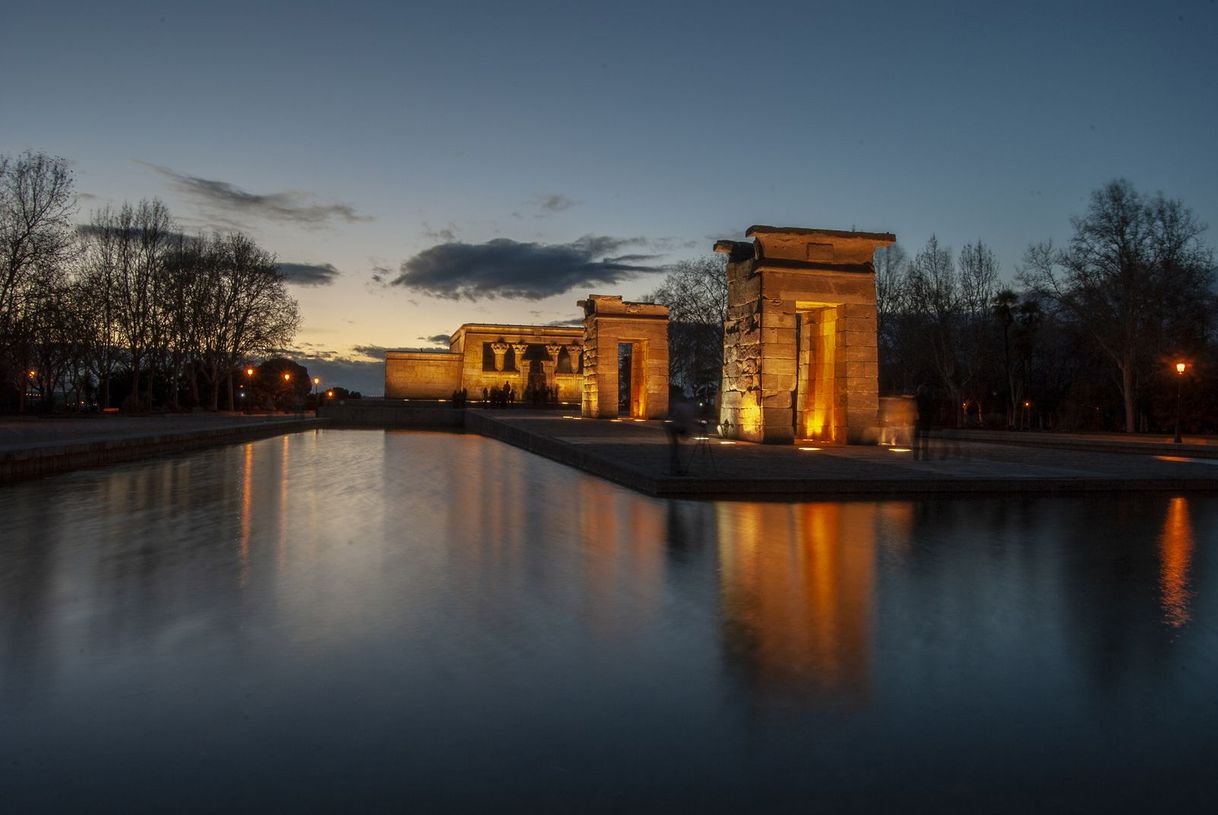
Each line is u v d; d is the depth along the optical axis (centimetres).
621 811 348
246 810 344
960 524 1150
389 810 346
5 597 698
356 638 587
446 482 1662
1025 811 356
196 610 659
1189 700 488
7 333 3650
